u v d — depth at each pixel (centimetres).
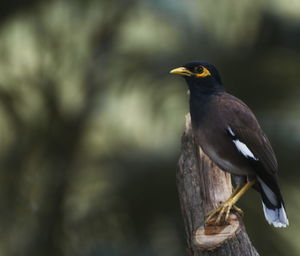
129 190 1339
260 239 1302
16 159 1364
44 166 1370
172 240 1365
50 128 1370
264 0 1400
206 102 1066
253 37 1406
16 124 1369
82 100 1414
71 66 1429
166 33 1446
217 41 1400
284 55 1404
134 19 1485
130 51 1441
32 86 1389
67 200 1372
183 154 1048
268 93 1360
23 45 1452
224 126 1045
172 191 1327
